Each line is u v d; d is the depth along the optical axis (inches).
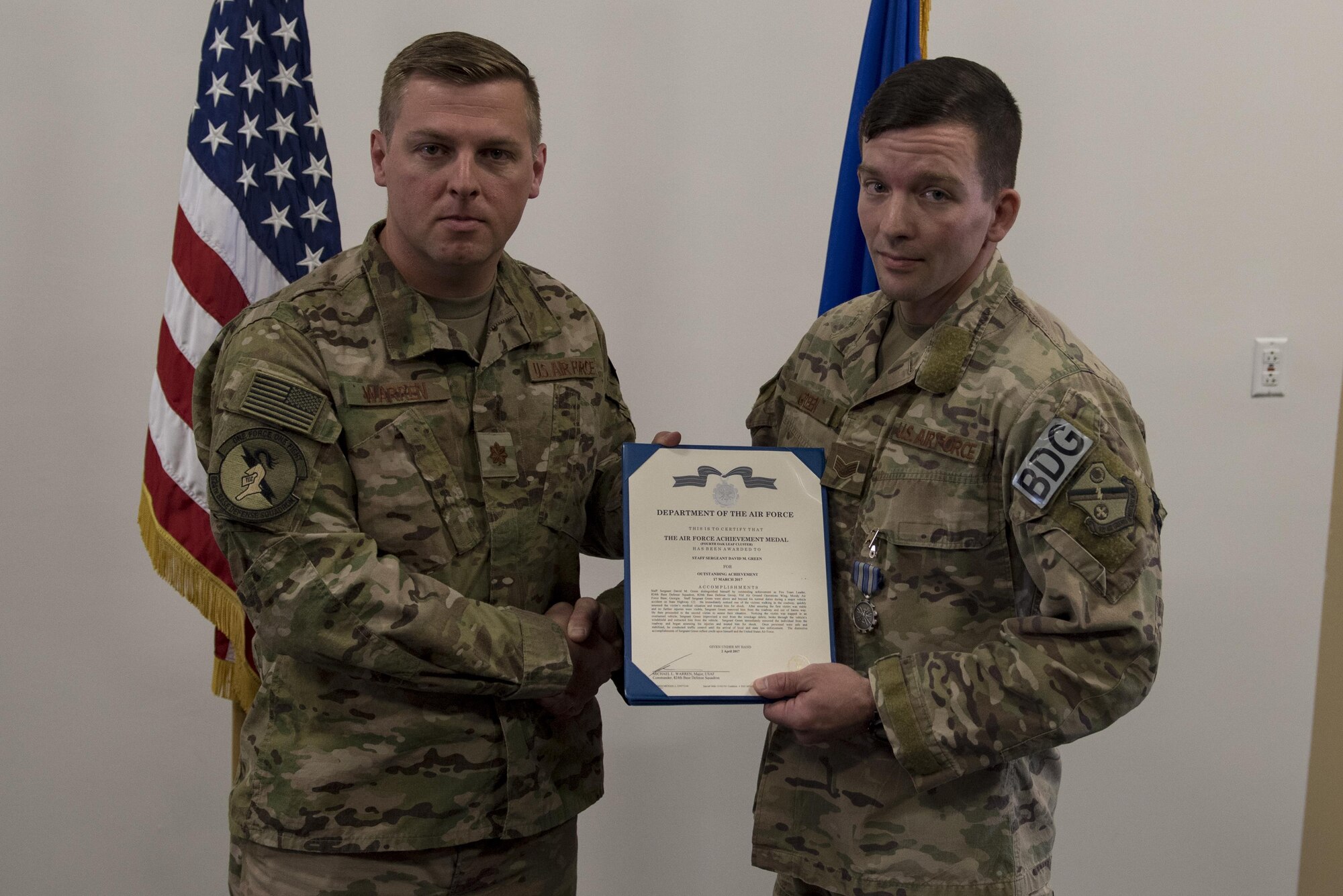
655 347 85.7
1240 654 90.0
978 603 45.9
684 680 46.8
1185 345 87.1
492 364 49.8
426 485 47.5
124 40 77.4
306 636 44.2
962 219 43.9
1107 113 85.2
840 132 85.6
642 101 83.7
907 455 46.8
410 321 48.3
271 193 63.2
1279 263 86.7
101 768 80.6
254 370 45.3
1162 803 90.7
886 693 44.1
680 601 47.8
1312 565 89.5
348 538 45.2
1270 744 91.0
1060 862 90.7
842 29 84.9
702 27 83.6
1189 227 86.2
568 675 47.4
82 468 78.6
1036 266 86.3
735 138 84.8
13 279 76.7
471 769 48.0
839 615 49.1
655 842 87.7
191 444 61.6
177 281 62.1
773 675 46.1
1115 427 43.9
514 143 46.3
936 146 42.9
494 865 49.9
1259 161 86.0
